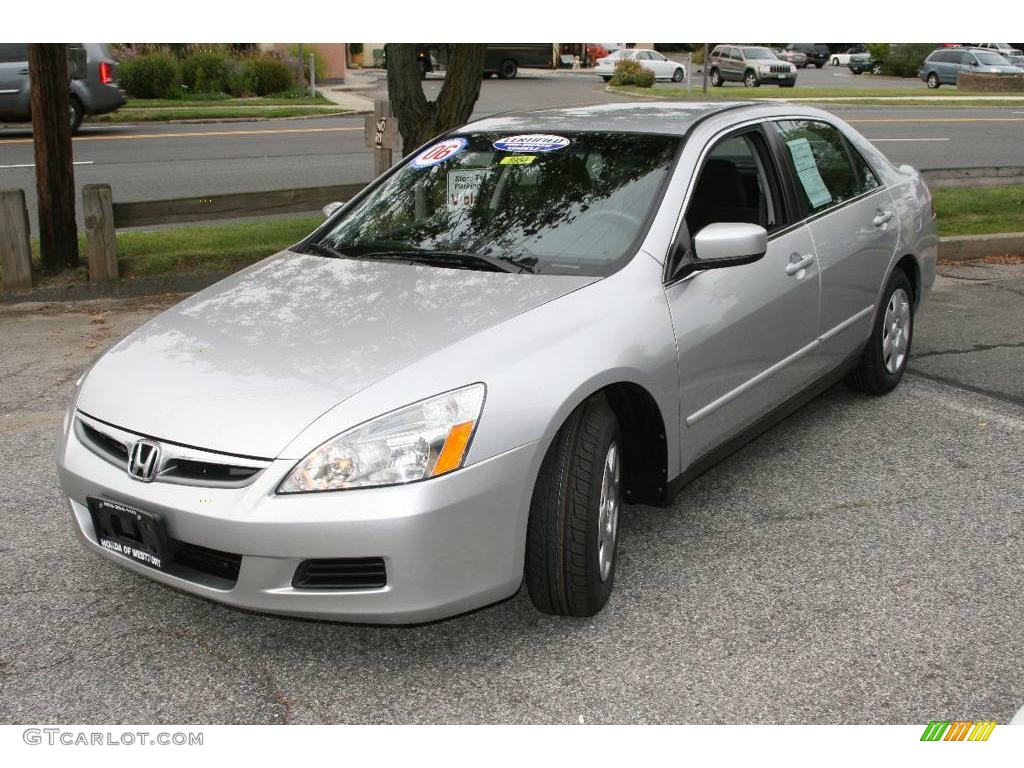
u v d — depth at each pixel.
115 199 12.02
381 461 2.77
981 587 3.50
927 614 3.33
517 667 3.08
